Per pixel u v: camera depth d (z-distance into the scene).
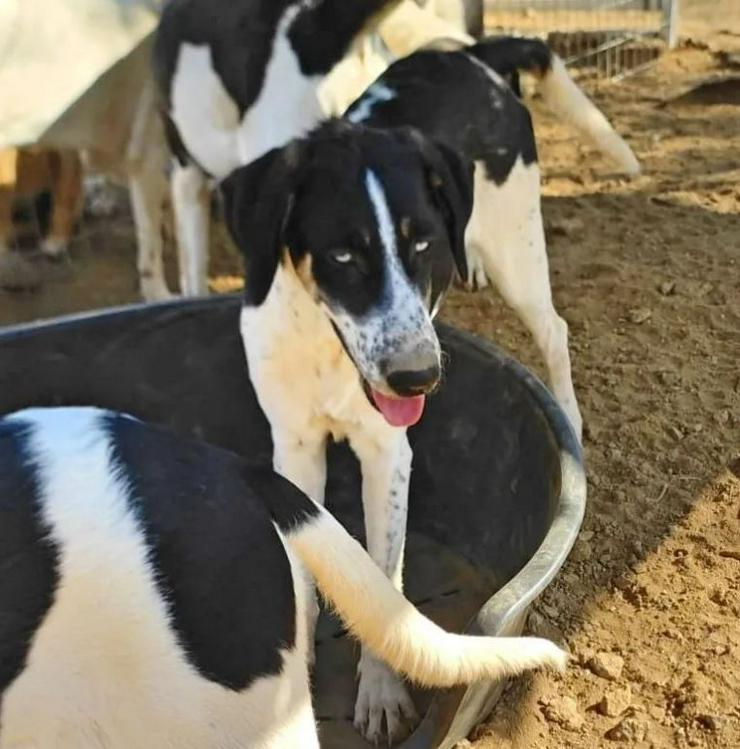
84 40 1.54
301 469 1.02
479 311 1.55
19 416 0.64
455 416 1.12
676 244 1.69
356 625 0.66
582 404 1.35
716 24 2.68
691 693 0.98
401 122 1.12
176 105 1.43
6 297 1.71
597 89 2.33
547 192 1.88
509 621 0.77
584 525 1.17
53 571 0.58
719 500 1.20
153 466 0.62
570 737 0.95
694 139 2.06
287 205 0.89
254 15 1.32
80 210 1.82
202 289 1.55
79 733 0.60
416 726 0.97
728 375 1.39
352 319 0.86
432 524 1.19
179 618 0.60
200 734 0.62
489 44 1.26
